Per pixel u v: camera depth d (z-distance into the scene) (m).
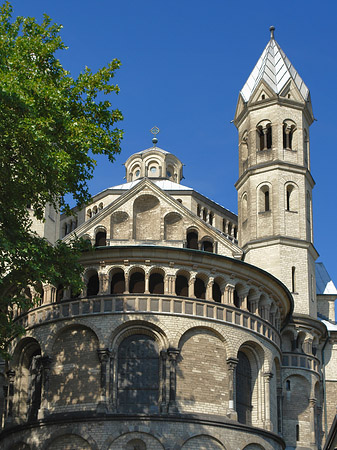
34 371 60.47
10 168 46.00
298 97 79.44
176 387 55.56
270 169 76.12
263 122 78.56
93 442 53.69
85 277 58.94
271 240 73.69
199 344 57.38
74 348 57.47
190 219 70.31
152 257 58.47
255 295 61.62
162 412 54.81
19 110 44.66
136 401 55.69
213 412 56.00
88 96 50.94
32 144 45.22
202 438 54.75
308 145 80.38
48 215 74.12
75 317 57.75
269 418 59.28
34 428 56.12
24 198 47.47
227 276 60.09
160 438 53.59
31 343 60.31
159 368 56.31
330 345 77.38
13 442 57.19
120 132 51.25
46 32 50.84
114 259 58.56
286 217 74.81
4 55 47.25
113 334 56.62
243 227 77.12
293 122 78.69
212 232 70.50
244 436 56.31
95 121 51.47
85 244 51.75
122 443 53.59
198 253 58.59
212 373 57.03
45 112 47.28
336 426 45.81
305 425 68.81
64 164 45.97
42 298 60.50
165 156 91.00
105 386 55.28
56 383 57.22
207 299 58.75
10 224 46.81
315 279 79.75
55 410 56.50
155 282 59.31
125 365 56.62
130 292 58.94
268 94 78.75
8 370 60.75
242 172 79.44
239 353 60.03
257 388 60.09
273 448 58.41
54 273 47.34
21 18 51.00
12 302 47.94
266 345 61.00
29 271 47.28
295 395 69.56
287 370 69.88
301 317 71.69
